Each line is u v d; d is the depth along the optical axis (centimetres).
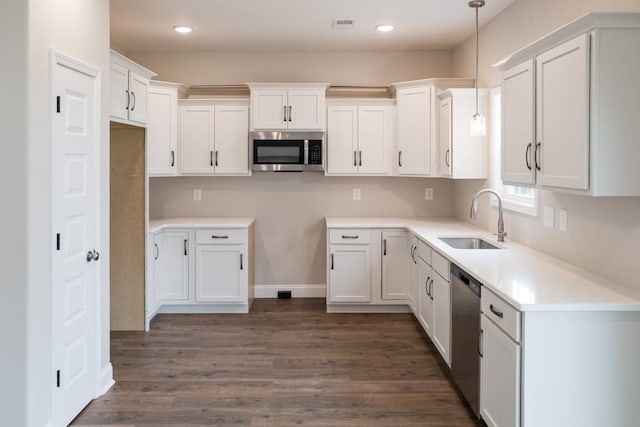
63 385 271
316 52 543
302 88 507
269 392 323
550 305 208
